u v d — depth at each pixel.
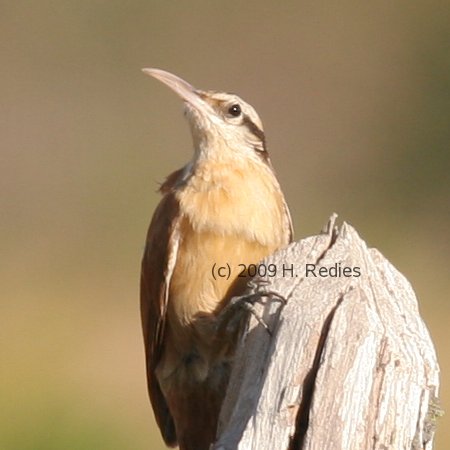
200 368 7.95
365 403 5.59
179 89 8.34
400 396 5.64
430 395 5.82
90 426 14.22
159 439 14.03
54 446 13.98
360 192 22.12
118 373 15.41
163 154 22.19
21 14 24.98
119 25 25.19
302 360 5.70
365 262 6.42
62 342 16.05
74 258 19.02
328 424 5.54
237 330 7.53
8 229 20.25
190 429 8.18
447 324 16.66
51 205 21.00
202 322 7.80
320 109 24.11
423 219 21.48
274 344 5.81
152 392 8.42
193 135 8.22
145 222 20.14
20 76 24.19
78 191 21.33
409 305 6.25
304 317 5.79
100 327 16.55
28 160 22.39
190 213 7.82
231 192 7.87
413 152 23.22
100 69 24.50
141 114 23.20
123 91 23.92
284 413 5.58
